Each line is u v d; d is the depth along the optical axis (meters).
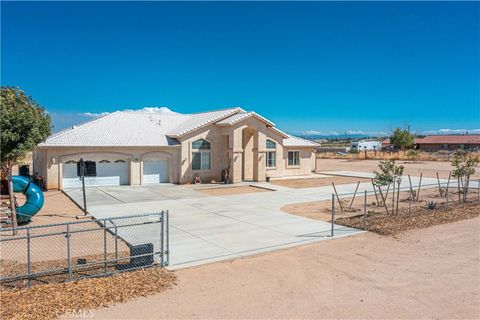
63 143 27.50
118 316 7.79
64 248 12.58
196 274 10.24
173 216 18.25
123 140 29.70
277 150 35.66
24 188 16.97
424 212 18.38
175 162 31.00
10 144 14.58
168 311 8.06
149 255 10.55
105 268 9.87
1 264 10.75
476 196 24.56
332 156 75.12
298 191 27.23
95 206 20.95
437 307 8.38
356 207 20.61
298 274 10.32
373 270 10.64
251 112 31.88
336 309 8.26
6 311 7.73
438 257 11.80
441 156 68.56
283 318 7.83
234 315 7.93
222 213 18.97
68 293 8.70
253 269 10.68
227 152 32.50
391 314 8.05
